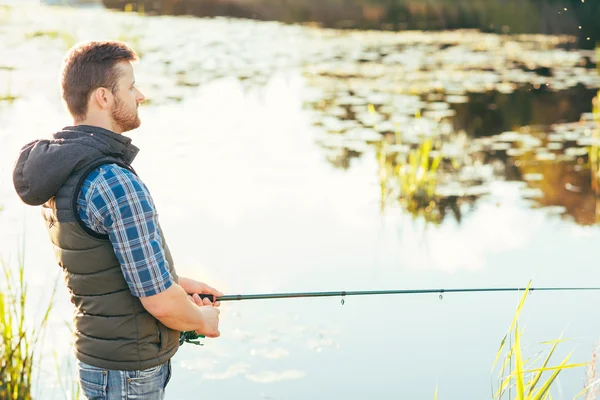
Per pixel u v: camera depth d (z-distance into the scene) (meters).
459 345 3.52
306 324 3.72
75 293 1.91
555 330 3.67
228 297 2.40
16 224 4.68
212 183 5.75
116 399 1.93
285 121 7.65
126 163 1.91
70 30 11.71
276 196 5.57
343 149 6.77
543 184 5.95
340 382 3.20
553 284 4.21
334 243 4.73
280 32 13.52
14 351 2.70
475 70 10.29
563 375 3.25
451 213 5.36
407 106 8.33
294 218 5.15
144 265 1.81
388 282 4.20
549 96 8.87
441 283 4.22
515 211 5.40
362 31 13.81
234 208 5.27
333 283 4.18
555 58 11.14
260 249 4.60
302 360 3.38
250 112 7.97
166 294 1.85
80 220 1.81
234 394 3.11
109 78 1.85
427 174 6.16
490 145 6.99
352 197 5.60
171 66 10.07
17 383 2.67
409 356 3.41
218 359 3.39
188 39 12.28
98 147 1.82
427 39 12.92
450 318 3.81
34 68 9.12
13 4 14.62
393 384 3.18
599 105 7.94
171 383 3.21
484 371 3.30
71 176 1.81
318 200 5.50
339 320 3.77
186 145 6.68
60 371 3.11
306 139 7.04
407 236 4.90
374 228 5.03
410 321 3.77
